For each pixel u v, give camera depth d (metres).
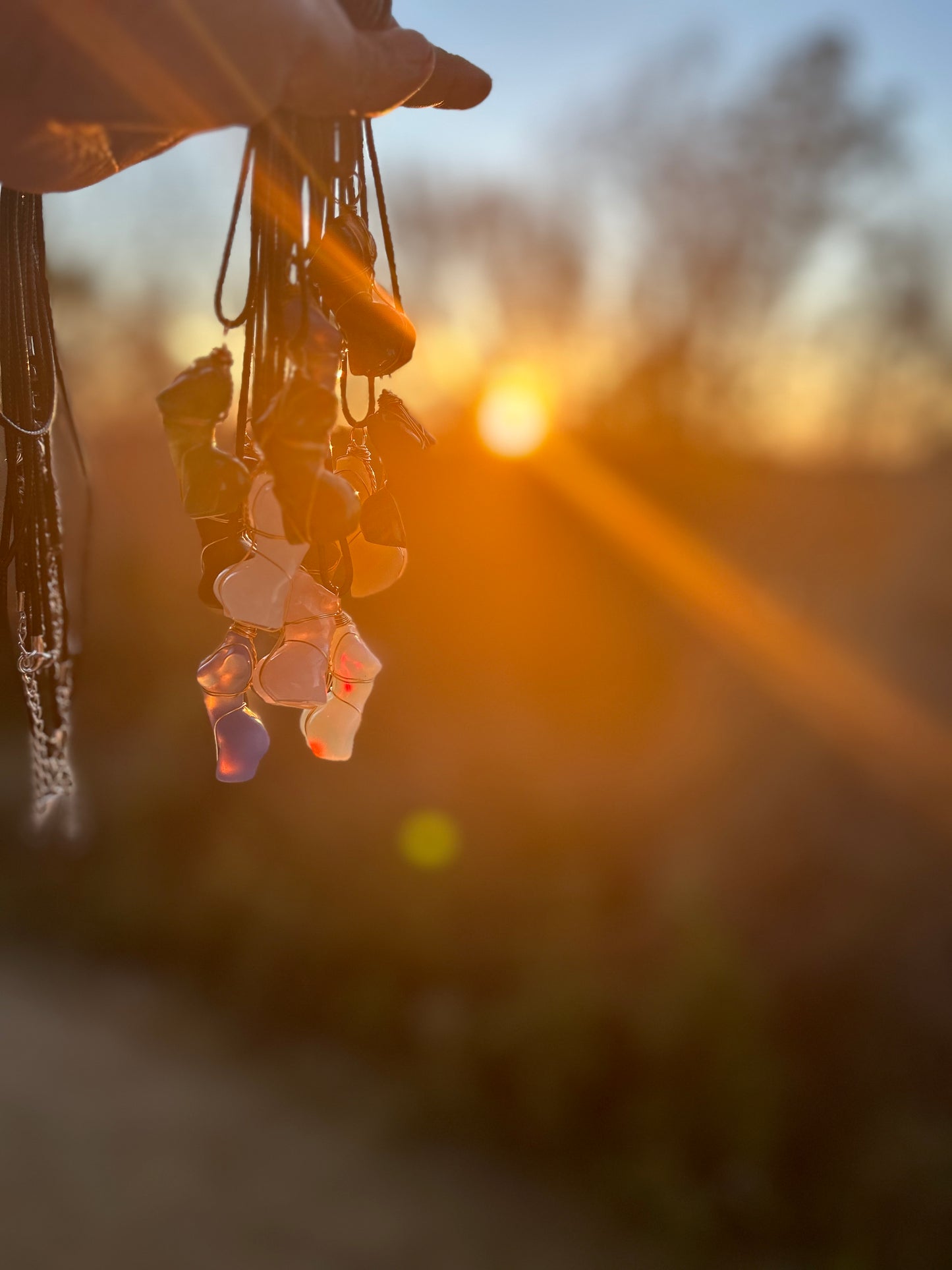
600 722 13.26
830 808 10.07
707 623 13.73
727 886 9.79
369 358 0.72
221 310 0.65
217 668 0.72
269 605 0.69
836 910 9.07
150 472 14.28
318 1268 6.32
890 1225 6.23
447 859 10.12
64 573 0.92
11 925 11.52
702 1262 6.22
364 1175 7.24
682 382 20.48
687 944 8.20
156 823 12.19
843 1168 6.81
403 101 0.65
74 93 0.59
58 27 0.56
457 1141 7.55
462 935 9.34
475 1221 6.72
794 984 8.40
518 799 11.17
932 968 8.16
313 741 0.76
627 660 13.80
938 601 11.72
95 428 12.25
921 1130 6.86
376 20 0.65
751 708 11.72
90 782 13.86
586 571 15.14
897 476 15.16
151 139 0.69
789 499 15.98
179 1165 7.34
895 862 9.12
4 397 0.86
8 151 0.65
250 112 0.60
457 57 0.84
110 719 16.28
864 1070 7.55
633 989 7.91
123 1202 6.91
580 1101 7.44
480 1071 7.85
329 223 0.70
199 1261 6.34
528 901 9.61
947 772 9.64
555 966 8.39
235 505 0.66
